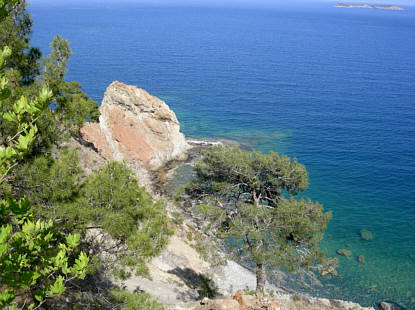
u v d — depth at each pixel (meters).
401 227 44.59
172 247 34.69
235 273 36.25
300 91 117.75
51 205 11.48
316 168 61.19
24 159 11.27
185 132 75.69
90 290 16.17
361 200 51.00
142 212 13.74
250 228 21.81
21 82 14.61
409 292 33.59
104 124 56.59
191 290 28.61
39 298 7.09
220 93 111.81
